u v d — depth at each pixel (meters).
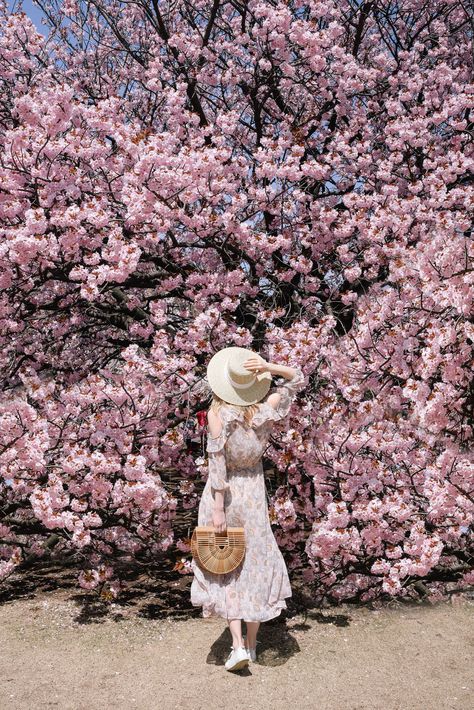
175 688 3.67
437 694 3.60
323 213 6.72
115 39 9.90
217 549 3.89
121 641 4.39
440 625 4.68
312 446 5.30
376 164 7.59
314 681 3.76
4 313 6.14
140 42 9.54
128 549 5.72
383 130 8.41
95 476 4.98
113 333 9.10
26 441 4.94
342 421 5.40
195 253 7.40
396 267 5.52
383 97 8.73
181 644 4.32
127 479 5.00
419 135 7.48
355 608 5.09
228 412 3.96
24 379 5.31
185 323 6.91
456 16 9.79
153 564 6.29
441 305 4.64
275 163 6.63
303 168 6.59
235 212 6.34
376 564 4.66
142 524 5.49
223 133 7.49
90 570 5.12
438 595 5.22
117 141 5.88
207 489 4.09
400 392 5.54
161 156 5.70
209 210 6.20
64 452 5.23
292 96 8.85
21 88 7.32
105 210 5.99
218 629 4.61
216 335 6.15
